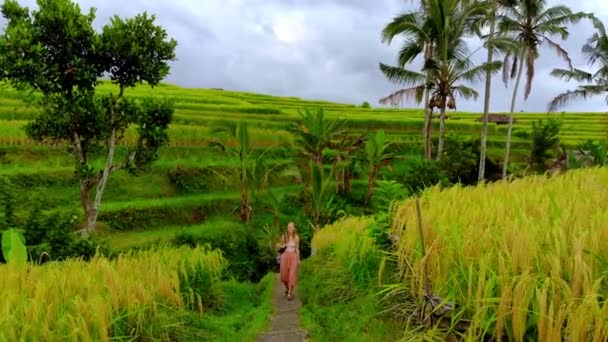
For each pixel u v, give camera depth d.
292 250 8.91
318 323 6.33
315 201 21.09
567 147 35.97
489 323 3.29
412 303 4.95
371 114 51.25
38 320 4.56
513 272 3.61
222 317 7.44
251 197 24.52
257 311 7.79
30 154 23.41
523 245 3.74
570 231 4.00
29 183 20.91
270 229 19.64
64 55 14.09
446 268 4.20
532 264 3.67
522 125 48.28
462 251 4.19
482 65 21.41
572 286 3.20
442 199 6.63
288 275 8.73
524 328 3.23
